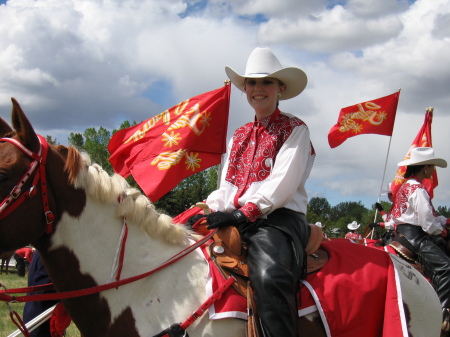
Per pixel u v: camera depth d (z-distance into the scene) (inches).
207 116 172.1
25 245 92.1
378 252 122.7
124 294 99.1
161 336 95.7
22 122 90.0
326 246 120.3
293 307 101.5
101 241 99.6
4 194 88.1
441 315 127.0
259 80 122.6
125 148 171.5
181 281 102.0
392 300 111.7
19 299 92.0
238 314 99.9
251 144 121.7
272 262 101.2
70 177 95.7
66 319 119.2
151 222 104.4
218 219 107.5
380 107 277.7
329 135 284.4
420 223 204.4
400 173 285.1
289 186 110.1
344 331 107.2
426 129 286.0
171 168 165.9
